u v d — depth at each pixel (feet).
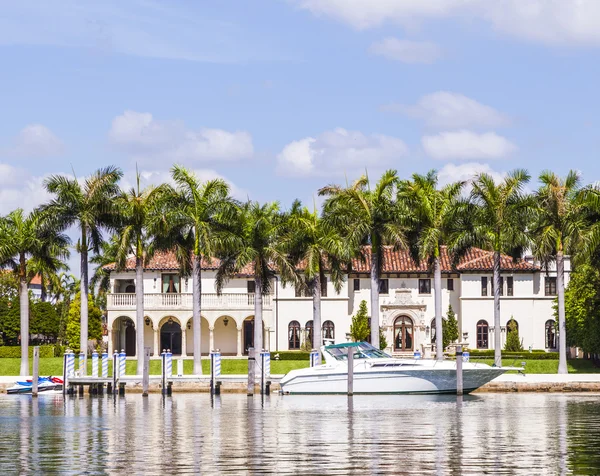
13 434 142.00
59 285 423.64
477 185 257.55
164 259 326.03
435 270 259.39
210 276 327.47
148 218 248.32
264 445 124.98
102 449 122.62
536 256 252.21
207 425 151.12
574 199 252.42
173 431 142.92
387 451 117.70
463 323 325.42
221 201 249.14
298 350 325.83
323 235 259.39
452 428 142.61
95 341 346.13
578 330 286.87
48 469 106.32
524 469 103.40
